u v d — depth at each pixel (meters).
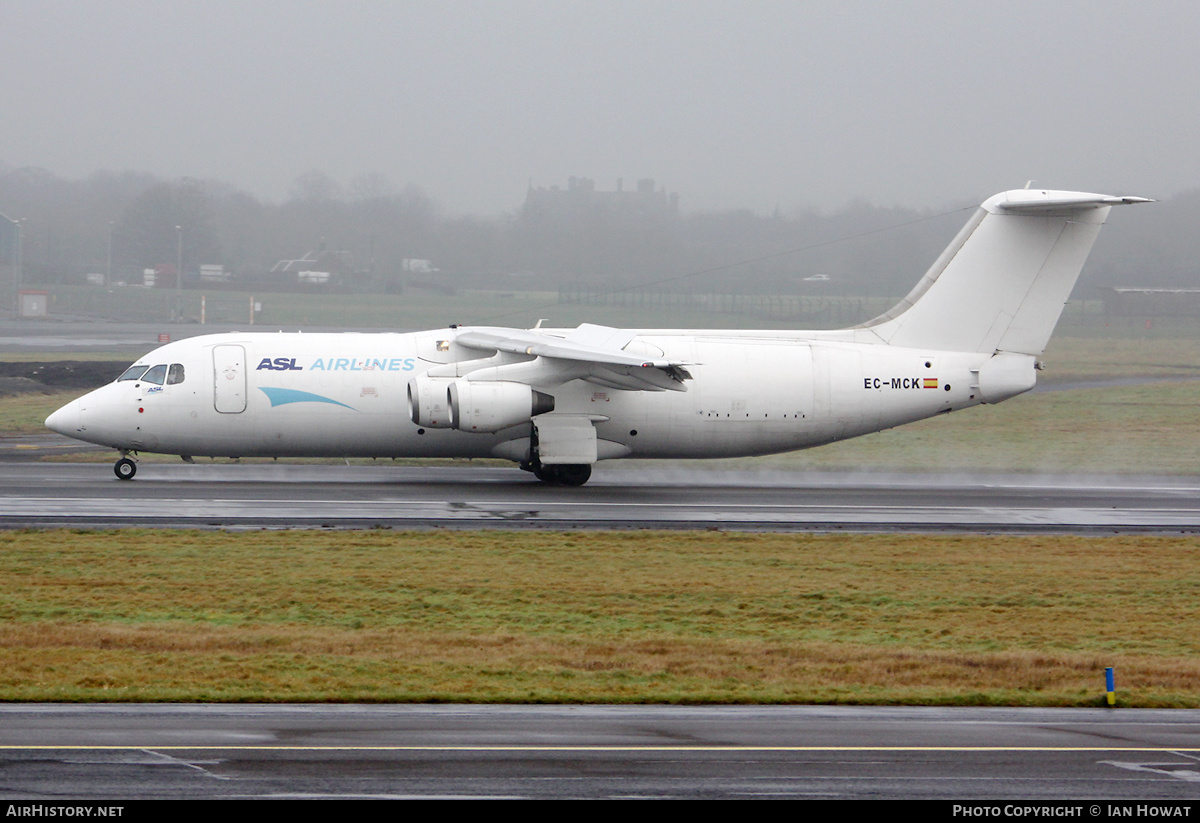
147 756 38.91
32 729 42.25
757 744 42.06
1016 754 41.38
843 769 39.06
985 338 124.25
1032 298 124.00
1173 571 82.50
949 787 37.34
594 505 104.56
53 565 75.00
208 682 50.69
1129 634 66.38
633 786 36.75
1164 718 47.94
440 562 79.19
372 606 67.94
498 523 93.56
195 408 112.25
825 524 97.88
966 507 110.00
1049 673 56.47
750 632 65.12
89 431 111.19
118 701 47.44
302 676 52.31
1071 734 44.56
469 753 40.06
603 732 43.47
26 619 62.66
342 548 82.25
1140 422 187.50
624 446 118.38
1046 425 184.38
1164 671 56.97
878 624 67.62
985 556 86.56
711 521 97.69
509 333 119.56
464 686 51.16
